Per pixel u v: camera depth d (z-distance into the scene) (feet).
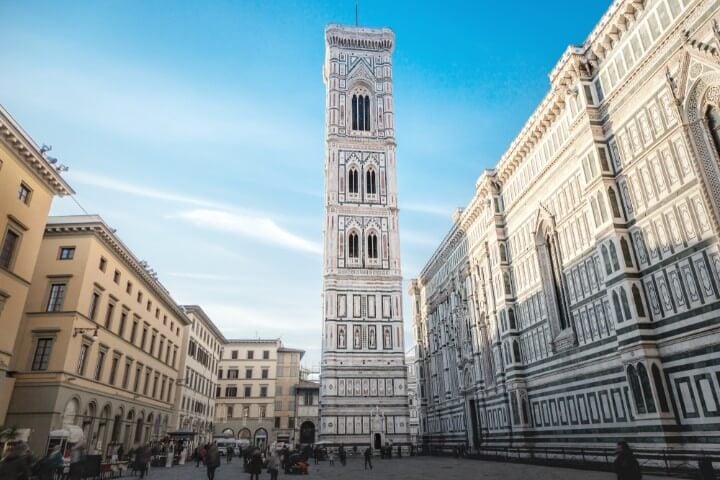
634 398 103.30
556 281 146.41
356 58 299.58
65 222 162.91
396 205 268.62
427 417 273.13
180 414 263.70
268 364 395.14
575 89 129.70
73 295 154.30
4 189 125.18
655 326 102.37
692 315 93.66
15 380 144.05
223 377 390.21
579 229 131.85
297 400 384.06
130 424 197.06
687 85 97.30
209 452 94.89
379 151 279.69
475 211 201.46
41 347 149.28
